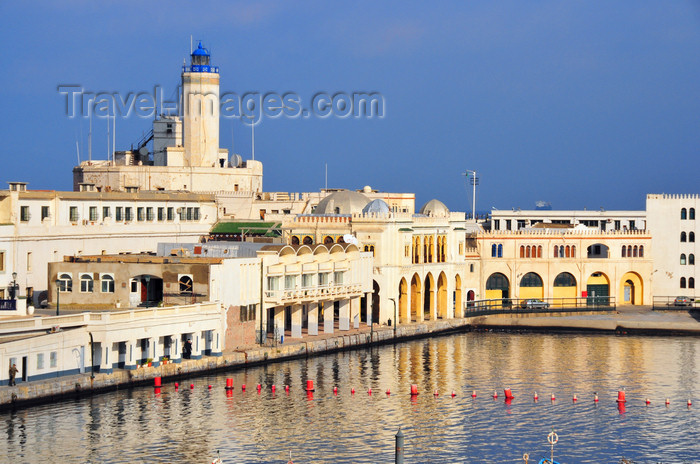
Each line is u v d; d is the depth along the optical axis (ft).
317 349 516.32
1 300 437.17
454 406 418.72
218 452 352.28
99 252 562.25
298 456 352.08
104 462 340.59
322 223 604.08
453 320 622.95
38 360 400.06
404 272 592.19
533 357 524.93
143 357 436.35
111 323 416.46
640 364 507.30
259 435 372.79
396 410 411.13
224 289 474.08
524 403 425.28
